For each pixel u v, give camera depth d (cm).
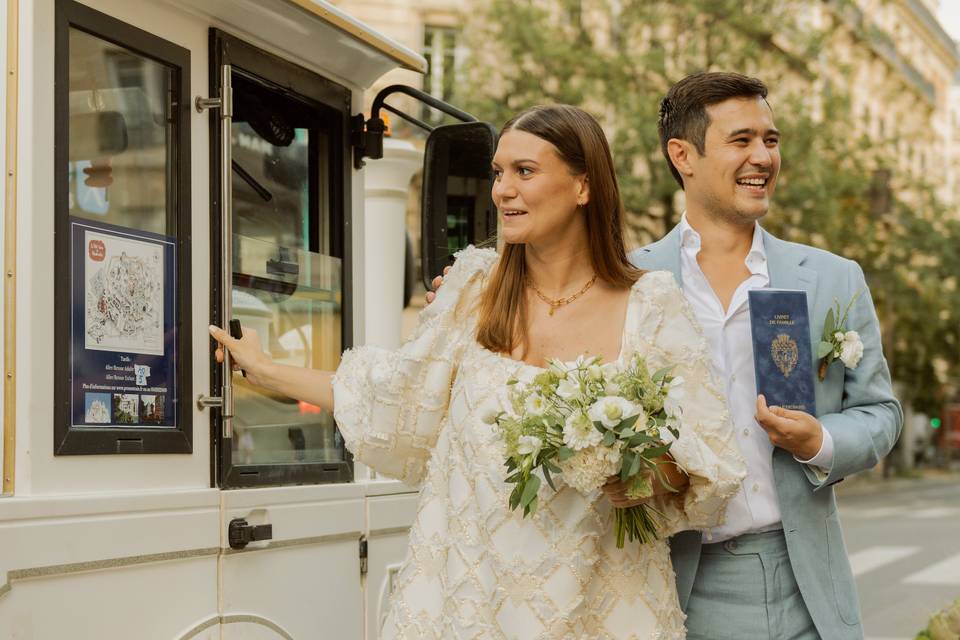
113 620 236
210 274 274
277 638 284
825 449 279
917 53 4859
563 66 1906
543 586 237
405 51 345
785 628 287
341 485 315
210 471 271
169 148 266
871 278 2606
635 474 225
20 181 225
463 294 266
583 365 231
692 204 308
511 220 255
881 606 996
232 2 280
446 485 255
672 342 254
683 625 262
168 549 251
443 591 249
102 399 240
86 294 237
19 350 223
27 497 220
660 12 1922
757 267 303
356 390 269
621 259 262
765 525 289
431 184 353
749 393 296
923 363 3228
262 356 271
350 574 318
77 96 241
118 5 250
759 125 299
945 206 2670
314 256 324
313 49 318
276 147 317
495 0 1919
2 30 226
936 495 2936
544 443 225
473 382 252
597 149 257
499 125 1862
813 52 2008
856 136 2147
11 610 213
